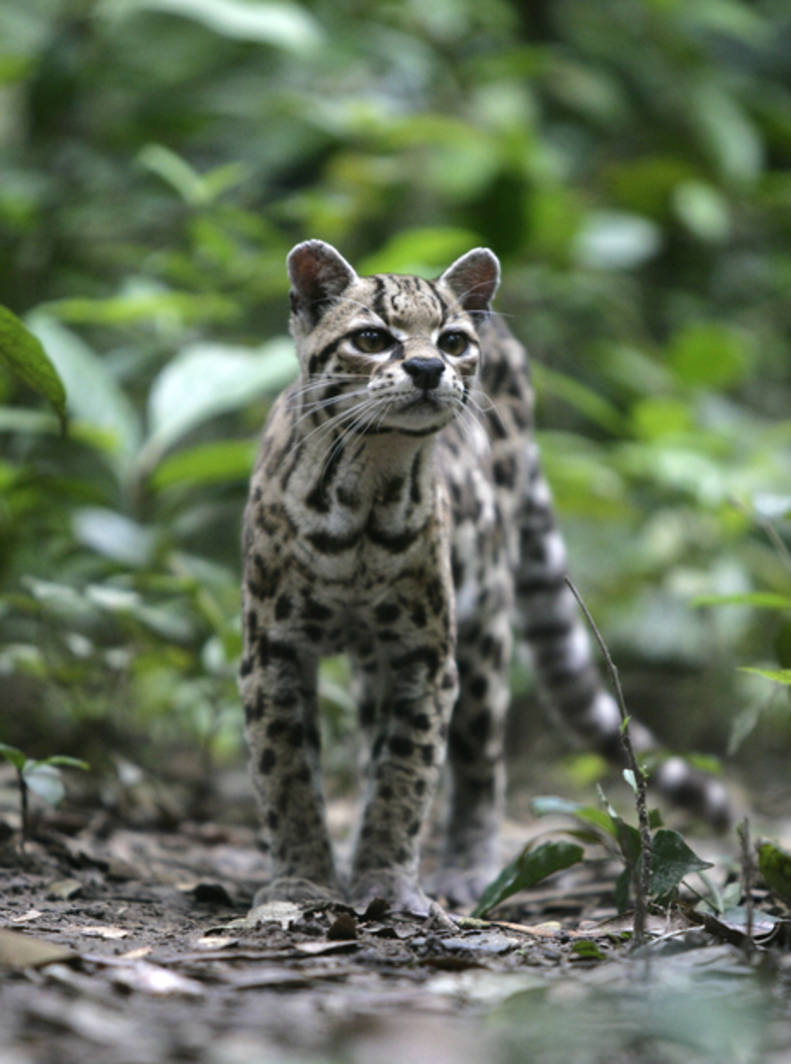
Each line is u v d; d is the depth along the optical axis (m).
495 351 9.28
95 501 10.77
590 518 14.61
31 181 15.49
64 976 4.57
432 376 6.63
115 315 12.57
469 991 4.66
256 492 7.19
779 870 5.92
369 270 11.80
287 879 6.79
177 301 12.41
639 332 17.91
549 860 6.21
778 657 7.74
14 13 17.36
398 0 17.17
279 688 7.07
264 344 13.96
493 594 8.65
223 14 14.24
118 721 10.68
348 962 5.20
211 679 10.77
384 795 7.08
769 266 18.95
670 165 17.66
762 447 14.82
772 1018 4.30
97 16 15.18
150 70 17.36
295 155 16.39
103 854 7.96
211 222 13.61
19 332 6.77
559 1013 4.28
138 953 5.28
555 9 19.12
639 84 19.06
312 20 16.16
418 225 16.58
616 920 6.17
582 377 17.20
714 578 13.97
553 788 12.60
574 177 18.61
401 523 6.93
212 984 4.74
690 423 14.44
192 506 12.40
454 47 18.08
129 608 9.62
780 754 14.00
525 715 14.28
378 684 8.20
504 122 16.78
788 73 21.48
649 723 14.52
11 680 11.24
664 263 19.33
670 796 10.16
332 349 6.94
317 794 7.12
